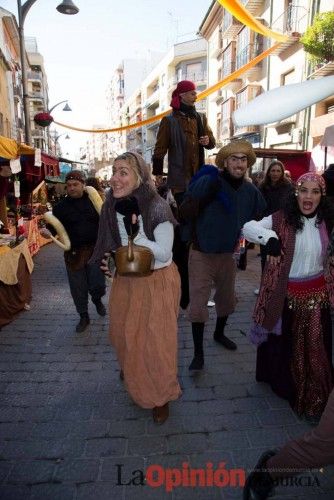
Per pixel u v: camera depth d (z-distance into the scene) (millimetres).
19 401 2688
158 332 2264
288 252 2254
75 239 3850
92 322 4254
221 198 2846
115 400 2695
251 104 1385
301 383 2410
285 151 10000
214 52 23688
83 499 1854
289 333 2410
